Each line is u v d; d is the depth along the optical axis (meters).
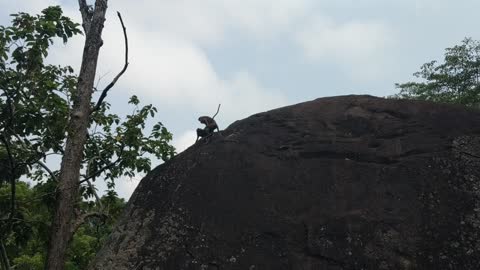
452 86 17.02
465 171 4.75
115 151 8.36
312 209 4.90
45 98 6.79
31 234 7.08
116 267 4.98
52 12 6.64
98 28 7.36
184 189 5.32
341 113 5.66
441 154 4.93
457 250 4.33
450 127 5.14
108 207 8.03
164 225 5.12
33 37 6.46
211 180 5.31
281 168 5.27
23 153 7.00
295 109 5.89
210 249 4.86
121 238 5.22
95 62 7.21
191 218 5.09
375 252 4.52
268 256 4.72
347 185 4.98
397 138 5.21
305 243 4.72
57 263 6.21
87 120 6.96
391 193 4.82
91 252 13.63
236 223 4.97
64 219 6.41
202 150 5.65
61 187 6.51
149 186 5.57
